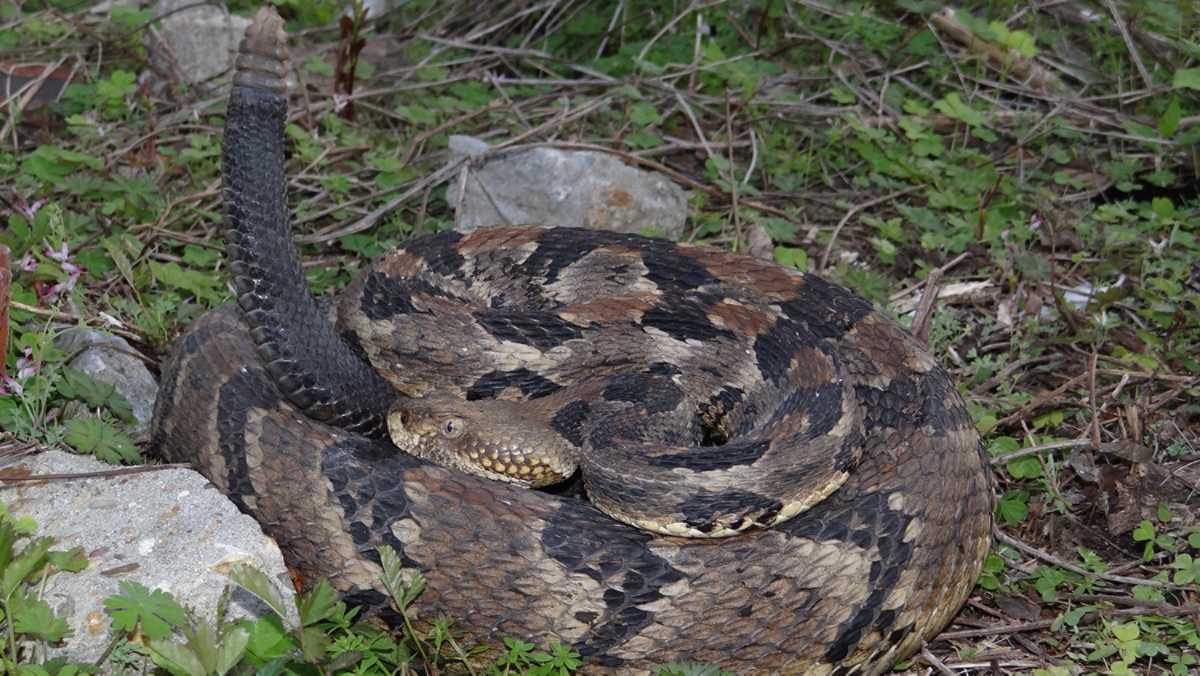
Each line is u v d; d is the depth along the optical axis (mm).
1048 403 1088
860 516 972
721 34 1383
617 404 1027
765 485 971
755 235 1198
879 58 1351
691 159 1280
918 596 972
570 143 1210
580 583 950
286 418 983
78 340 1064
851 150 1284
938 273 1143
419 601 953
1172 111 1218
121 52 1316
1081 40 1335
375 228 1204
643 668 953
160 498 962
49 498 962
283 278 1004
